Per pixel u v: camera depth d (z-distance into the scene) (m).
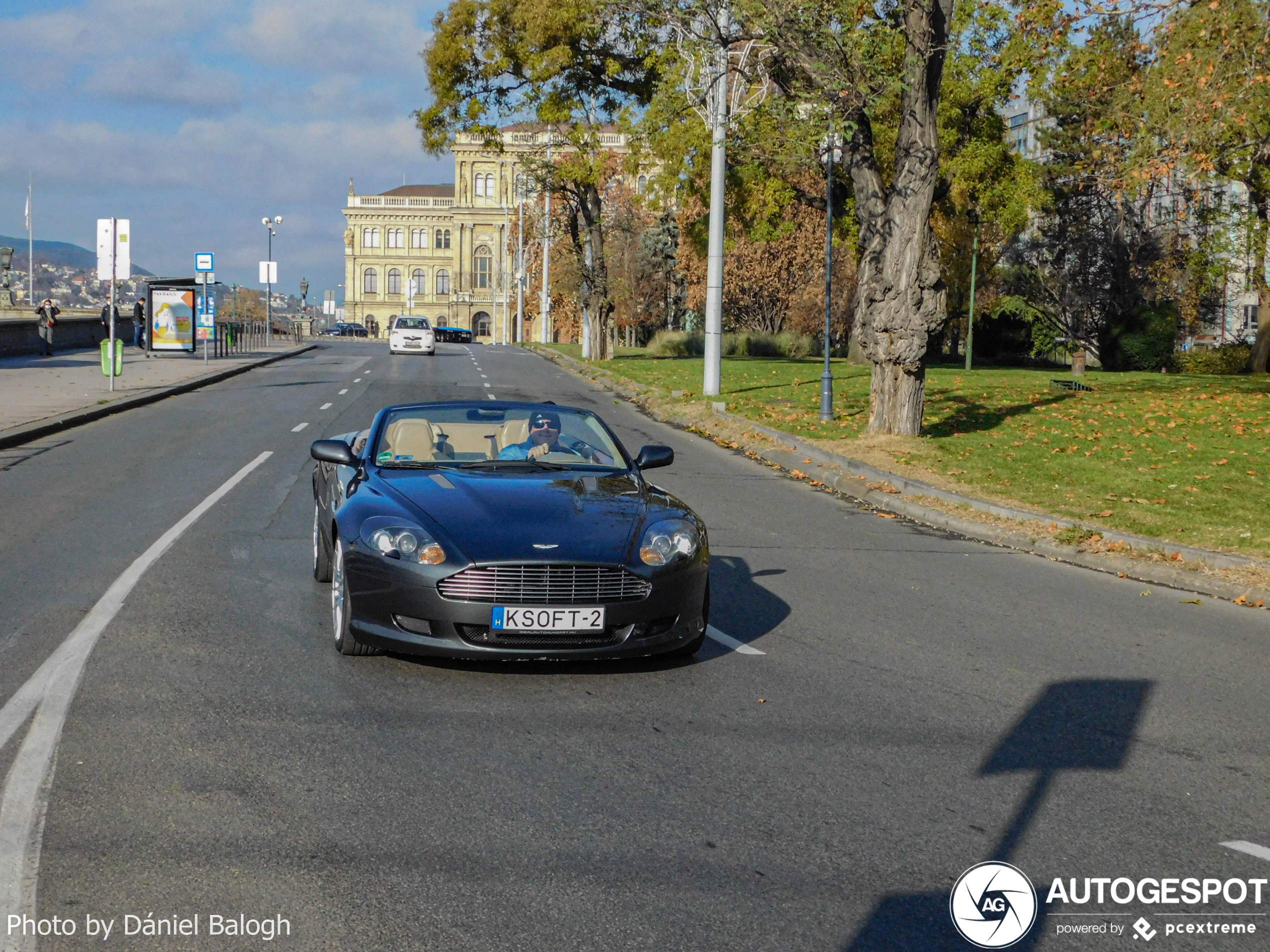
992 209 38.69
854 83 16.75
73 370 31.12
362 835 4.23
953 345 55.75
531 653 6.20
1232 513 12.59
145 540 9.98
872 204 18.31
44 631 6.92
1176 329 48.47
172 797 4.52
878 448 17.36
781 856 4.19
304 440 18.22
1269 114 17.36
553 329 91.12
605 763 5.09
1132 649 7.72
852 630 7.88
